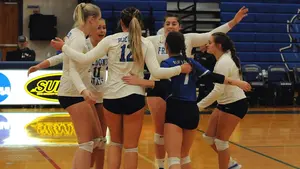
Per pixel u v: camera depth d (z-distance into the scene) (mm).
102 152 4352
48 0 14359
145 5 13688
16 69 10641
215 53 4574
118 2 13547
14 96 10680
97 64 4316
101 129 4328
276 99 12445
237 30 14070
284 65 13664
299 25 14453
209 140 4691
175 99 3885
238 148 6668
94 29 4047
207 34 4766
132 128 3852
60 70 10828
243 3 14273
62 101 3943
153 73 3811
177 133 3848
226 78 3951
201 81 3992
